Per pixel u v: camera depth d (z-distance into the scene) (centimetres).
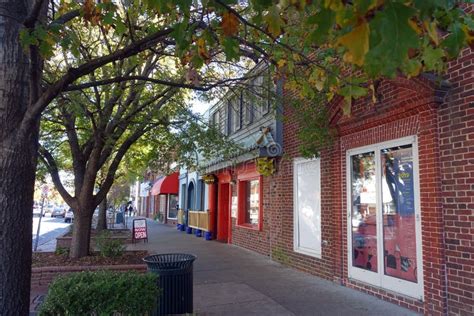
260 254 1298
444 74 600
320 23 199
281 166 1145
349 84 386
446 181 590
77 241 1012
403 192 685
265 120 1245
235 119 1620
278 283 866
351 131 820
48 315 454
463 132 568
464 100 569
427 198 617
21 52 382
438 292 588
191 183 2375
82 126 1159
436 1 172
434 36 215
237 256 1268
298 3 230
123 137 1248
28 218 371
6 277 352
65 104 911
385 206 729
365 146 784
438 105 607
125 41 749
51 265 892
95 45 895
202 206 2103
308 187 1001
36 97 386
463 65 572
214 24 392
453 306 569
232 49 341
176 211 3064
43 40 377
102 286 464
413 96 634
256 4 299
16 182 363
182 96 1067
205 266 1088
